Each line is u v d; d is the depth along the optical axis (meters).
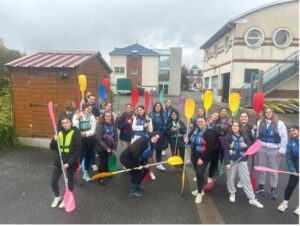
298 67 18.50
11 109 9.13
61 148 4.71
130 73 38.88
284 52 19.14
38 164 6.93
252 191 4.97
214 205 4.96
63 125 4.70
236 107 6.37
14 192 5.33
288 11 18.78
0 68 15.12
